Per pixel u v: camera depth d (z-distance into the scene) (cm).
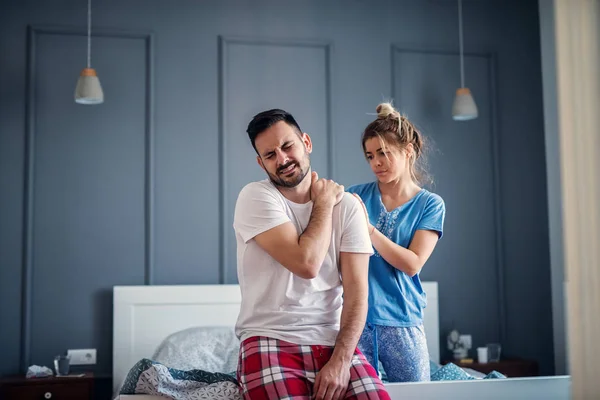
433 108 433
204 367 329
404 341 221
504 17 447
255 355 180
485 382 209
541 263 440
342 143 420
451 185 431
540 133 446
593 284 210
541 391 213
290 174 190
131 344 380
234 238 405
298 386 176
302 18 422
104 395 384
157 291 386
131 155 399
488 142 439
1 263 381
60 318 386
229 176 407
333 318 192
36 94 391
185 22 409
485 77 442
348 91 424
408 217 232
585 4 220
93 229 392
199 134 406
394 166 228
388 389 203
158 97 404
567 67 220
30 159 386
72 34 396
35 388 352
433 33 437
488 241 434
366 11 430
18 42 390
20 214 385
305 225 193
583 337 209
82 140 394
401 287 224
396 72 429
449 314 426
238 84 412
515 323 434
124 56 402
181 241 400
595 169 213
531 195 442
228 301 391
